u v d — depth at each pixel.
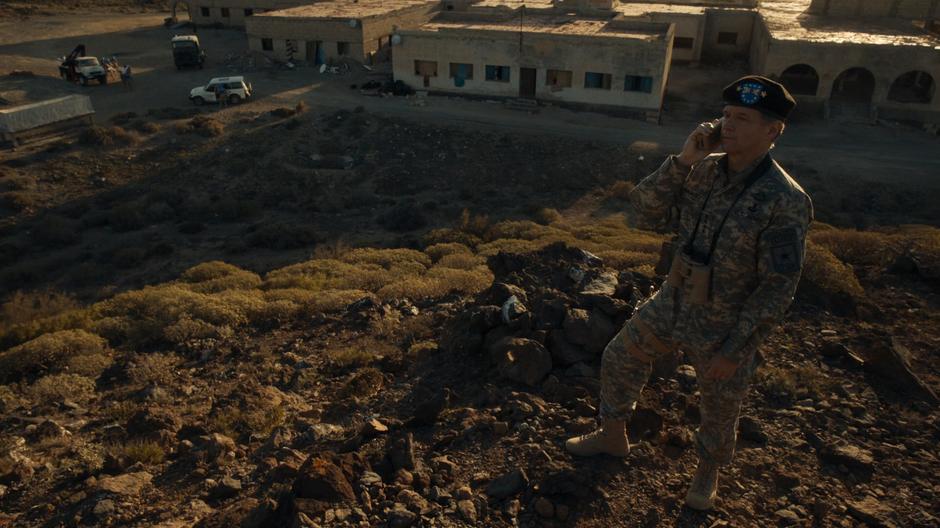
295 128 43.59
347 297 14.31
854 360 6.36
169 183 36.88
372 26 56.38
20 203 33.25
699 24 58.47
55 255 29.06
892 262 10.23
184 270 26.77
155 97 49.50
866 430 5.19
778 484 4.52
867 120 46.44
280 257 27.95
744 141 3.07
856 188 36.69
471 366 6.91
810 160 40.06
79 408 9.28
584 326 6.43
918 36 49.38
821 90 47.81
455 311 11.66
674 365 6.04
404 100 49.47
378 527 4.12
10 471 6.69
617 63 45.41
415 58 49.84
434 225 32.47
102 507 5.43
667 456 4.71
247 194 36.28
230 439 6.90
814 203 34.91
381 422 5.89
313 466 4.59
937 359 6.67
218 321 13.33
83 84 51.78
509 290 7.71
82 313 15.88
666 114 47.97
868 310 7.88
